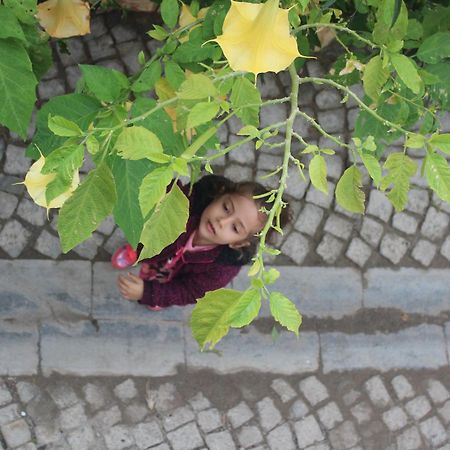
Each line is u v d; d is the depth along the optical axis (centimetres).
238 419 346
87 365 336
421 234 375
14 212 336
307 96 363
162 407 340
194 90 118
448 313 373
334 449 352
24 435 327
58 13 174
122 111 135
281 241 357
